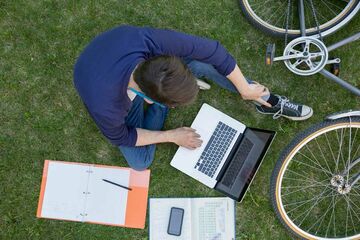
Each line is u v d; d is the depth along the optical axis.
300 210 2.23
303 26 2.12
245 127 2.20
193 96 1.47
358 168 2.20
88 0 2.29
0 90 2.29
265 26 2.20
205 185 2.22
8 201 2.27
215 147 2.19
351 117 1.92
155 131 2.09
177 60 1.43
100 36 1.68
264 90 2.08
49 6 2.30
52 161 2.27
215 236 2.21
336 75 2.11
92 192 2.25
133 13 2.29
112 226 2.24
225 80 2.10
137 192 2.24
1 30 2.30
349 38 2.07
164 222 2.22
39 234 2.26
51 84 2.29
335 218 2.21
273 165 2.23
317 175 2.22
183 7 2.29
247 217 2.22
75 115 2.28
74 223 2.25
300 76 2.24
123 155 2.24
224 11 2.28
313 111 2.24
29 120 2.29
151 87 1.43
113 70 1.56
